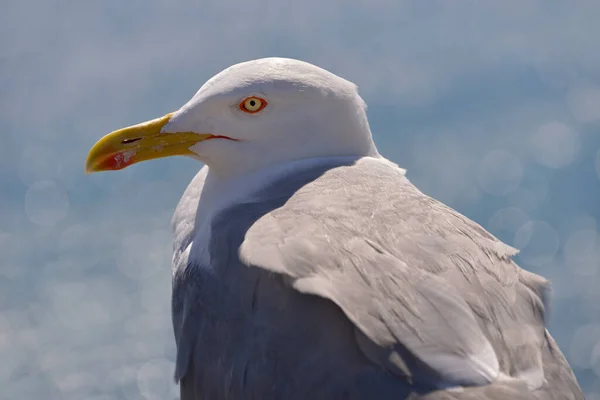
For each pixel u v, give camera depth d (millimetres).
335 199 2922
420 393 2842
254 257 2893
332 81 2980
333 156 2979
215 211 2967
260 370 2883
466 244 2900
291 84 2971
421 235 2898
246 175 2975
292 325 2879
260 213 2928
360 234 2895
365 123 2996
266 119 2973
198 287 2926
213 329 2910
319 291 2865
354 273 2875
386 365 2852
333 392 2857
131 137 2998
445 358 2846
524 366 2861
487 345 2855
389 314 2859
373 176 2951
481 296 2877
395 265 2879
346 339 2865
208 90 2982
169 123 2992
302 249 2887
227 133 2977
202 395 2916
